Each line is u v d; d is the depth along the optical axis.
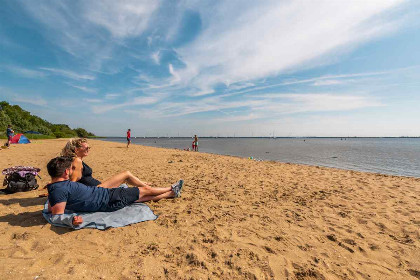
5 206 4.38
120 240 3.26
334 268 2.86
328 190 6.91
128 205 4.45
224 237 3.51
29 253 2.77
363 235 3.80
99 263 2.66
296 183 7.83
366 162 19.91
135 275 2.48
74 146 4.30
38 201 4.72
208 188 6.67
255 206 5.16
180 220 4.10
